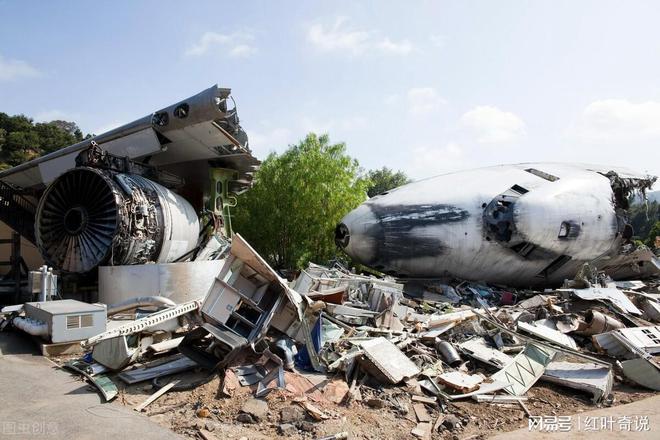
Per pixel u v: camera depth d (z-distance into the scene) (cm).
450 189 1752
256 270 774
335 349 822
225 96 1238
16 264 1283
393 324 1070
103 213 1136
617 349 924
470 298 1617
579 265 1780
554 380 751
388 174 6562
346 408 607
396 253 1664
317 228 2233
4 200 1648
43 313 834
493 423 599
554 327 1125
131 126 1316
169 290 1126
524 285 1852
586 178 1808
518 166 1952
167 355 794
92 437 485
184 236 1309
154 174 1414
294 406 587
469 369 830
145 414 561
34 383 655
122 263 1121
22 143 6819
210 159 1507
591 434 558
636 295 1400
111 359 695
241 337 718
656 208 6550
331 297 1048
